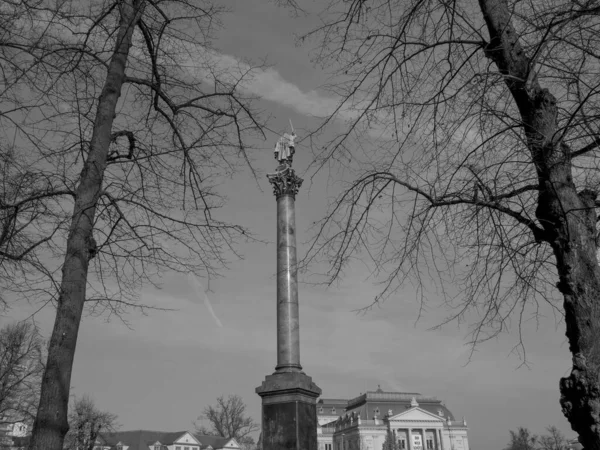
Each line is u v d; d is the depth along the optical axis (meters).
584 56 6.02
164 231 8.66
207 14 9.15
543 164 5.95
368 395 107.25
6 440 30.14
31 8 6.89
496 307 7.51
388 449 89.00
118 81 8.17
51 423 5.95
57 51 7.41
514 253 6.98
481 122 6.29
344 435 103.75
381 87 7.30
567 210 5.75
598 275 5.70
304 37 7.58
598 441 5.14
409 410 98.19
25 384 25.36
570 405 5.43
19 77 6.95
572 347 5.68
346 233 7.51
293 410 14.80
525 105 6.25
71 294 6.61
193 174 9.26
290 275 16.89
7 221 7.96
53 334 6.40
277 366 16.02
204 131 8.99
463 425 99.56
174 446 91.00
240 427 73.25
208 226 8.80
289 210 17.72
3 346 25.02
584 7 5.45
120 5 8.49
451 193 6.87
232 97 9.47
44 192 8.03
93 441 40.28
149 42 9.52
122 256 8.73
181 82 9.42
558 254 5.95
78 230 6.99
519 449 59.34
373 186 7.36
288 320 16.33
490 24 6.61
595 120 5.64
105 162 7.62
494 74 5.88
